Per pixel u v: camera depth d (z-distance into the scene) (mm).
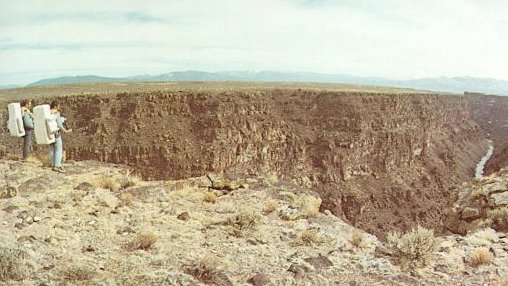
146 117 100500
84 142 94250
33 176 14648
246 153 104750
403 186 118438
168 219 11695
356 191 110000
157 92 103250
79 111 98562
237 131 104438
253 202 14398
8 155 18422
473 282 8852
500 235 12320
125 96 101562
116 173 16984
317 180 109625
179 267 8438
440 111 161875
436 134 155000
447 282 8836
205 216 12414
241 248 9977
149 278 7578
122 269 8055
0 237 8445
